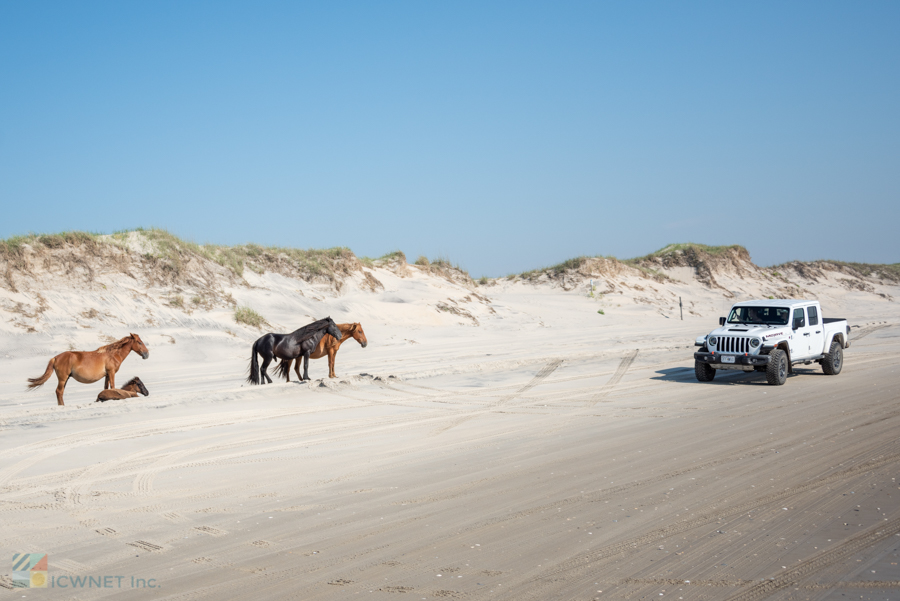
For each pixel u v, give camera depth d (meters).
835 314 50.25
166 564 6.14
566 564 5.91
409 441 11.43
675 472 8.87
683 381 18.39
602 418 13.13
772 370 16.92
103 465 9.95
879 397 14.57
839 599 5.07
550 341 31.25
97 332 24.78
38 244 27.67
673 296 56.06
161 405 14.87
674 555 6.03
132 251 30.77
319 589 5.54
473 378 19.31
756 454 9.73
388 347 29.25
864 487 7.91
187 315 28.23
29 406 15.11
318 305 34.91
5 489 8.73
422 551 6.33
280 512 7.63
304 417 13.77
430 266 51.44
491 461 9.83
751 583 5.40
